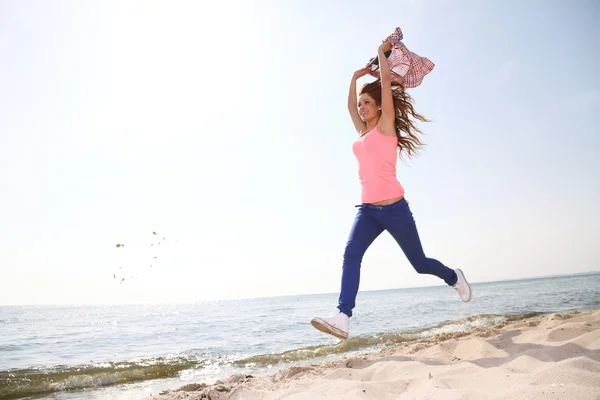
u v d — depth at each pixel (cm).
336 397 196
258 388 256
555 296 1723
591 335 240
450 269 312
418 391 191
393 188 266
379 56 279
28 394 434
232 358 605
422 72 297
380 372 252
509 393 155
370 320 1173
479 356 263
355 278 261
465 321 860
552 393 145
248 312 2598
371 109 289
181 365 561
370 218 272
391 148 269
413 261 289
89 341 1045
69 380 488
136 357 690
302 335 934
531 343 268
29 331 1536
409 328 841
